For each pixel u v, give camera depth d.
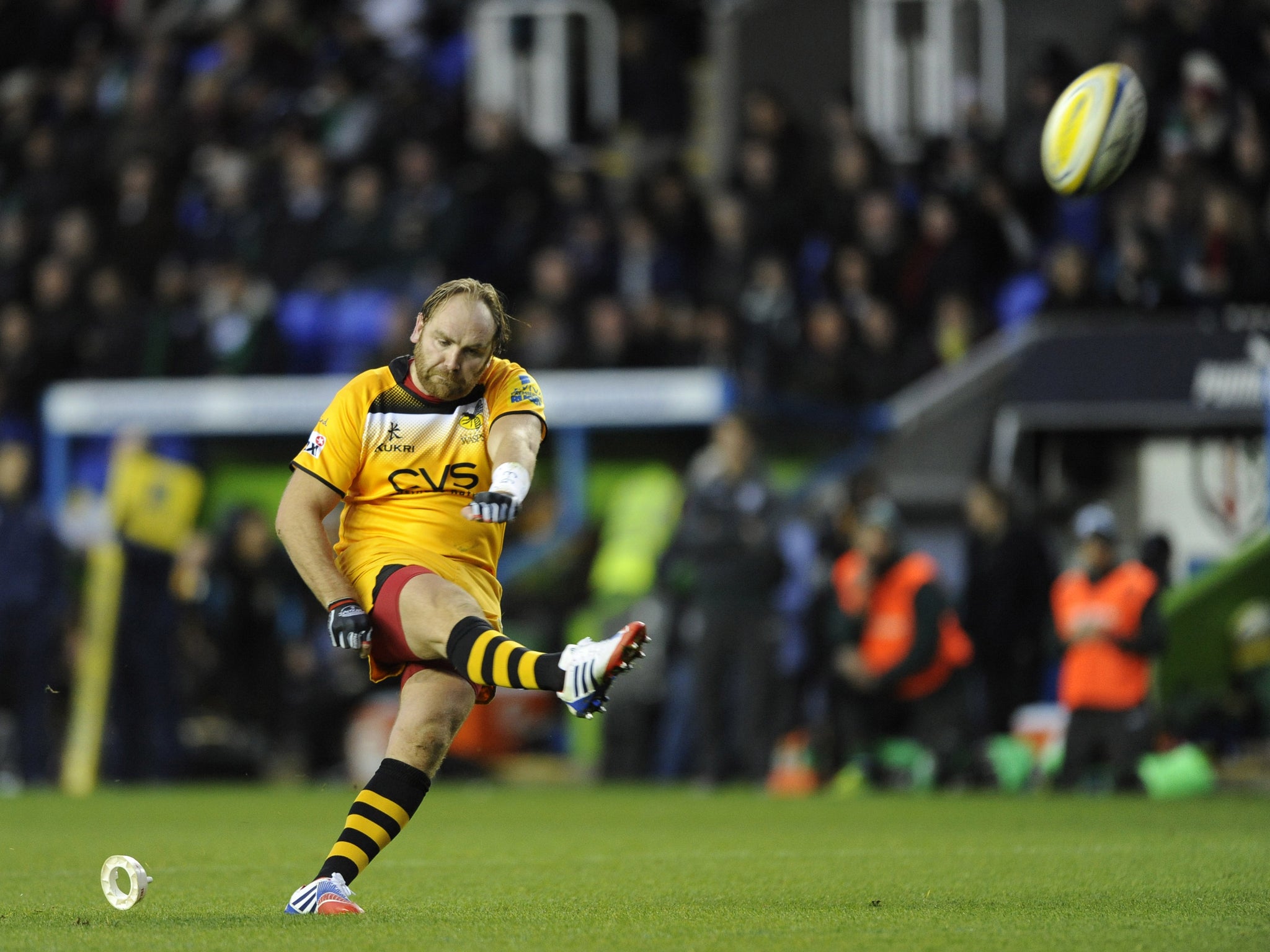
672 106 86.81
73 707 62.09
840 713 52.09
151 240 80.00
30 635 55.34
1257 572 51.78
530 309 66.44
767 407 60.94
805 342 67.25
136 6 103.44
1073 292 62.22
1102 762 49.09
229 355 68.88
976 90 80.00
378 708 56.88
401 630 18.89
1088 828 35.09
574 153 86.69
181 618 59.88
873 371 65.69
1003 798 47.12
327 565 19.16
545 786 55.97
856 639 51.56
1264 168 71.62
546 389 61.56
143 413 65.75
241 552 59.22
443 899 21.94
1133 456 59.81
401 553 19.38
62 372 73.75
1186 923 18.56
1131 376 58.00
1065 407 58.44
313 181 75.25
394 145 80.00
